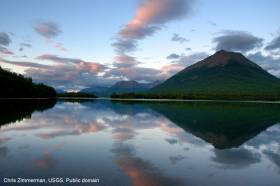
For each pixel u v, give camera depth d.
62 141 18.67
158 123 30.89
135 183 10.45
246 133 24.58
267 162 14.01
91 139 19.67
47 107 57.94
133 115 41.72
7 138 19.42
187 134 23.02
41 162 13.05
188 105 82.50
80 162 13.20
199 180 11.06
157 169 12.35
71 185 10.09
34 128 24.83
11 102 71.06
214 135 22.89
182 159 14.34
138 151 15.97
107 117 37.47
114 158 14.12
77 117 36.66
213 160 14.23
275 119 38.47
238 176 11.67
